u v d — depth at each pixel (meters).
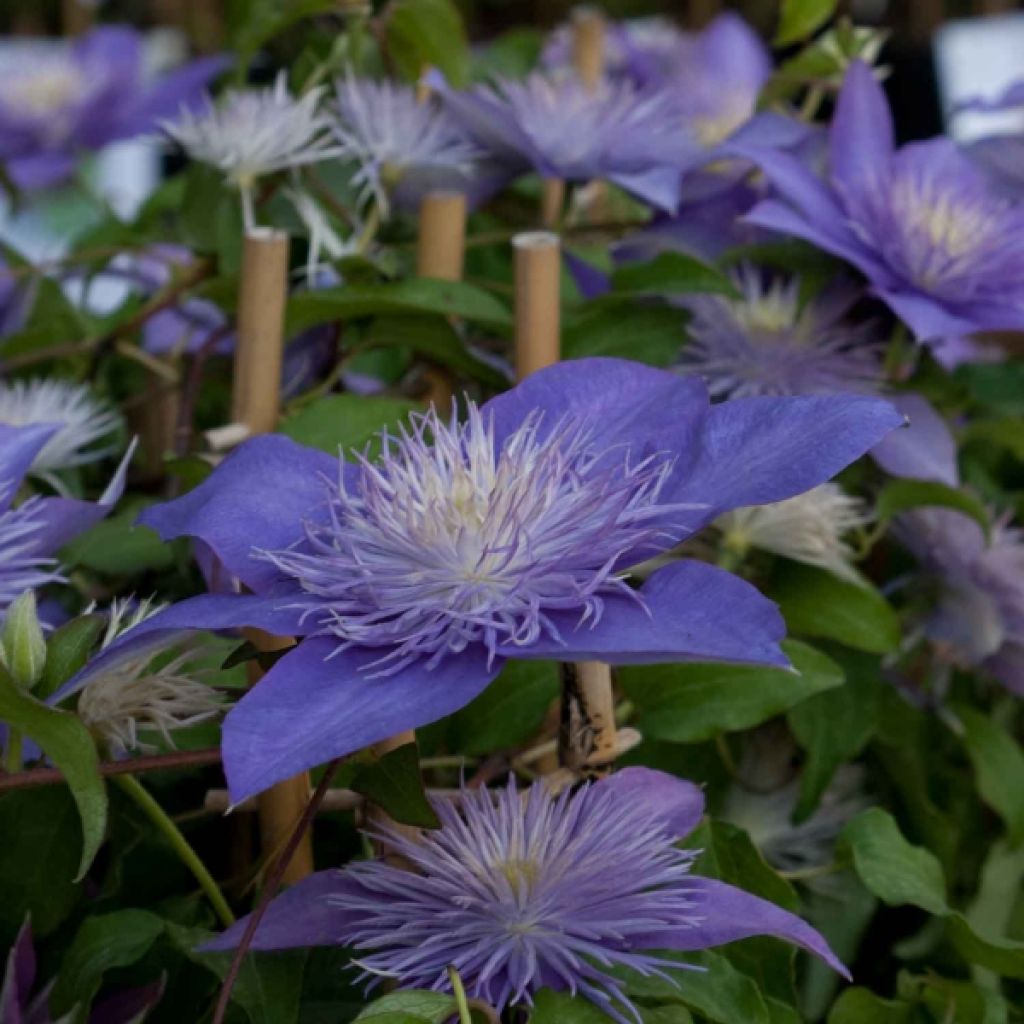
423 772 0.71
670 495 0.60
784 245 0.77
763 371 0.76
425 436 0.72
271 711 0.58
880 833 0.68
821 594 0.73
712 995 0.62
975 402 0.87
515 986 0.61
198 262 0.80
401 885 0.62
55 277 0.91
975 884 0.79
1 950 0.66
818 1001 0.74
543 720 0.69
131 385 0.89
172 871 0.71
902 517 0.78
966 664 0.80
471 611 0.59
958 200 0.76
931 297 0.75
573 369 0.64
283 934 0.62
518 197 0.85
